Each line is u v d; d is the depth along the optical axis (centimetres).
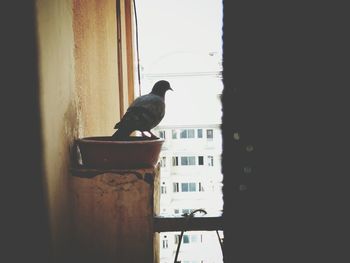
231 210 178
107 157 219
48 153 189
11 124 175
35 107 178
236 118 175
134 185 217
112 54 373
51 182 192
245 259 177
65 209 212
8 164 175
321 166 169
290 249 173
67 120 225
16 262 176
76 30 250
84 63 269
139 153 219
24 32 175
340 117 167
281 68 171
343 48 165
